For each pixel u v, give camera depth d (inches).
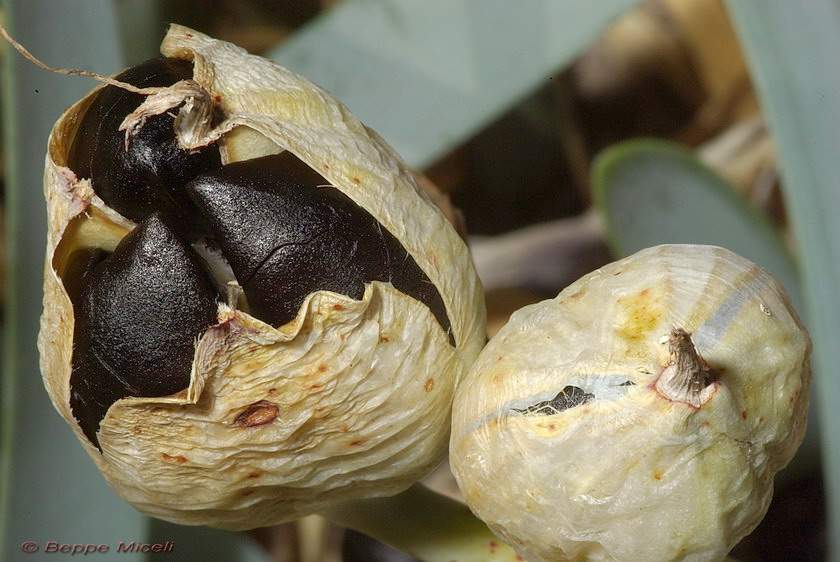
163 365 6.6
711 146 11.1
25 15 7.9
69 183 6.8
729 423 6.4
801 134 7.9
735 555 8.8
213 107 6.8
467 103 8.3
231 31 11.3
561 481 6.4
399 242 6.8
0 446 7.9
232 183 6.6
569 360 6.5
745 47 7.9
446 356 6.8
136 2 9.9
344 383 6.7
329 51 8.4
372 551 8.9
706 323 6.4
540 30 8.3
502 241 10.5
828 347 7.7
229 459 6.8
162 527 7.9
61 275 6.8
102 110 6.9
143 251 6.6
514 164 11.1
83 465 7.7
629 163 8.2
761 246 8.4
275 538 9.3
